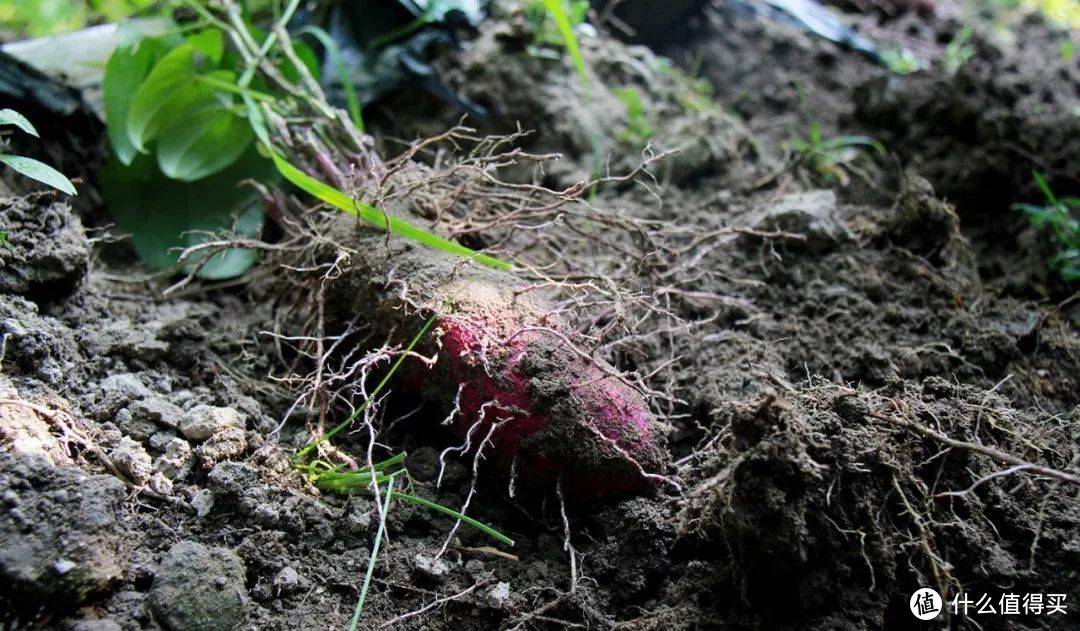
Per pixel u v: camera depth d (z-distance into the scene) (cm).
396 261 55
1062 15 113
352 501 51
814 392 51
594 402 50
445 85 75
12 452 46
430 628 48
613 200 73
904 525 48
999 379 60
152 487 50
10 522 44
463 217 62
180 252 66
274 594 48
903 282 65
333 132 65
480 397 51
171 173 64
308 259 58
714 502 48
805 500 46
